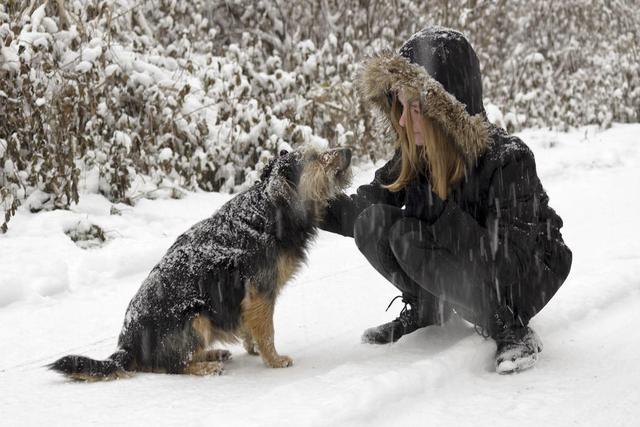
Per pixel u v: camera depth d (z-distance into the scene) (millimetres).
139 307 3693
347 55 9406
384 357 3617
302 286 5199
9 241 5688
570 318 4117
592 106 12125
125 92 7523
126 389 3426
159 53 8609
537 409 3021
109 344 4266
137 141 7312
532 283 3498
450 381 3326
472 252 3371
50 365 3490
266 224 3676
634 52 13031
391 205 3949
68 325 4582
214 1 10562
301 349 4016
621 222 6457
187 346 3631
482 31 11711
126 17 8484
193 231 3818
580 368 3459
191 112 7637
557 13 13258
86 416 3090
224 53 9961
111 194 6992
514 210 3373
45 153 6543
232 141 7766
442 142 3389
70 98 6801
